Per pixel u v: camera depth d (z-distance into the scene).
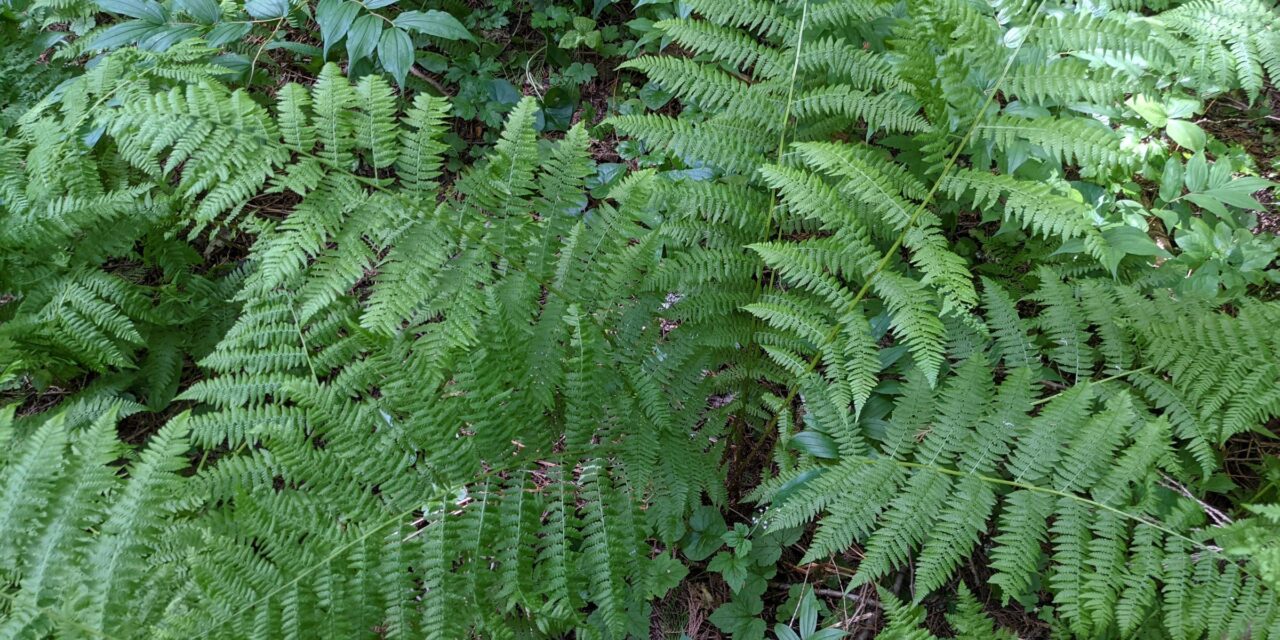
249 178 2.31
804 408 2.91
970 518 2.32
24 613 1.78
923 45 2.42
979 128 2.51
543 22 4.29
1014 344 2.77
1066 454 2.34
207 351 3.30
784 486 2.61
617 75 4.33
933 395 2.56
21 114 3.56
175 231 3.17
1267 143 3.58
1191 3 2.92
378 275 2.40
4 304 3.18
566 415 2.28
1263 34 2.80
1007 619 2.62
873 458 2.52
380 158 2.38
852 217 2.48
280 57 4.21
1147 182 3.38
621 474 2.41
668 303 3.39
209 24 3.63
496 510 2.14
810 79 2.87
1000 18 2.96
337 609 1.94
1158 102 3.07
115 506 1.91
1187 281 2.84
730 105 2.81
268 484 2.50
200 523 2.15
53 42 3.84
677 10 3.91
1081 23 2.50
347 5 3.52
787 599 2.75
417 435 2.09
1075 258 3.00
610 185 3.77
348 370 2.66
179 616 1.84
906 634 2.24
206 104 2.34
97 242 3.01
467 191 2.45
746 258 2.79
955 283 2.33
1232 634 2.07
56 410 3.11
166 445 1.97
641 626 2.58
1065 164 3.31
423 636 2.02
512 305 2.46
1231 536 2.14
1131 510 2.25
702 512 2.77
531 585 2.11
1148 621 2.33
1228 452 2.81
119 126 2.34
